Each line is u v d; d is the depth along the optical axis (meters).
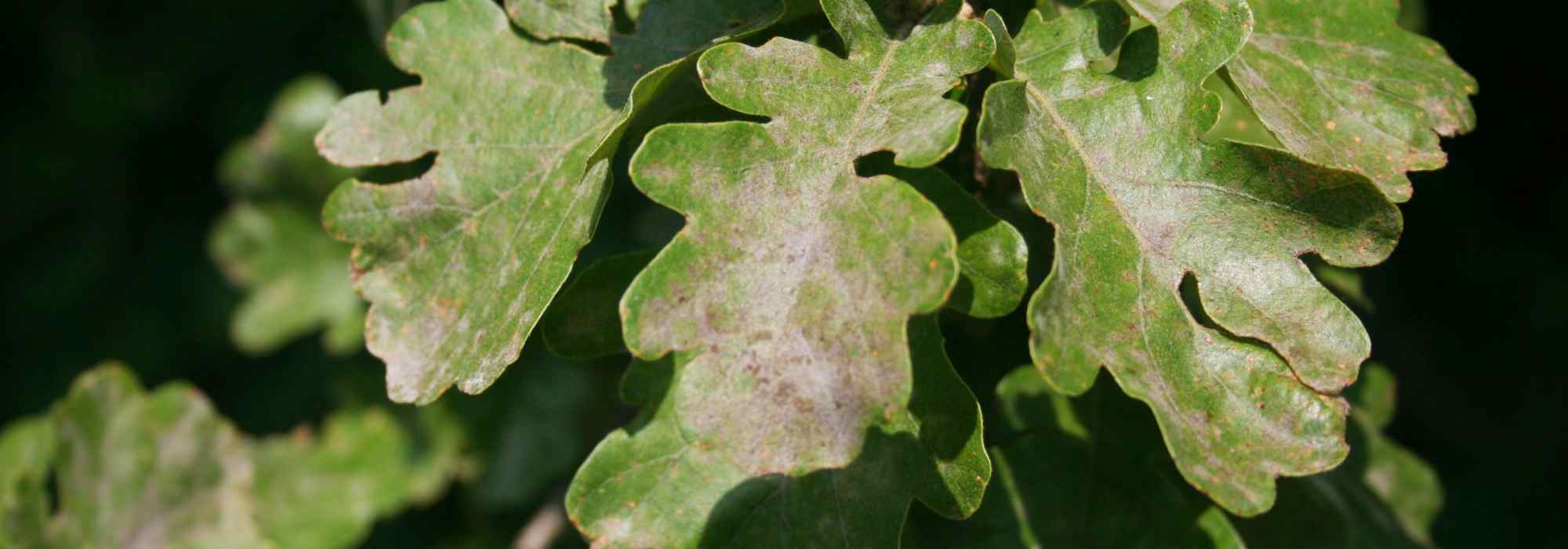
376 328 0.40
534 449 0.70
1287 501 0.46
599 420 0.69
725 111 0.40
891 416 0.32
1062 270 0.35
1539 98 1.09
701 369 0.33
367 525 0.73
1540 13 1.04
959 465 0.36
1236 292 0.35
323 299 0.76
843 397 0.33
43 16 1.26
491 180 0.40
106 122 1.26
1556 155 1.12
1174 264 0.35
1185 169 0.36
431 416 0.73
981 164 0.41
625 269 0.39
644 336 0.33
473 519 0.74
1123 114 0.36
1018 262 0.35
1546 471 1.15
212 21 1.21
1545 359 1.16
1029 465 0.42
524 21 0.41
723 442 0.32
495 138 0.40
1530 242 1.15
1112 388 0.42
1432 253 1.16
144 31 1.24
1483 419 1.17
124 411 0.65
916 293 0.32
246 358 1.26
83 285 1.31
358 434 0.75
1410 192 0.37
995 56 0.36
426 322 0.40
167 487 0.66
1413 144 0.38
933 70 0.36
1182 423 0.34
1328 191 0.35
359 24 0.88
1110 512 0.41
